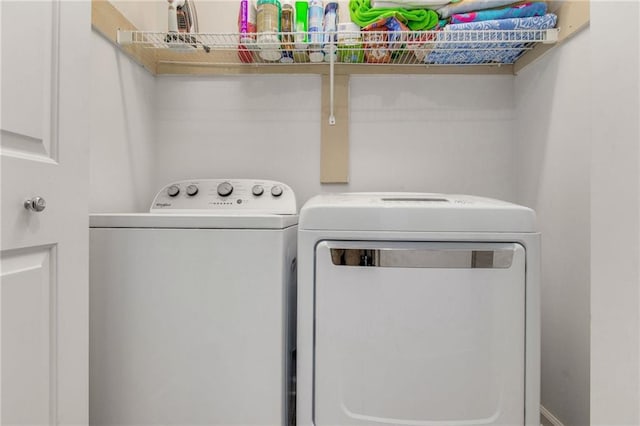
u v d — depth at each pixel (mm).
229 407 964
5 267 625
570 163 1269
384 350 919
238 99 1683
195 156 1685
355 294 923
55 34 734
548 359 1398
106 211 1274
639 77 620
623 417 653
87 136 833
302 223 938
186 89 1679
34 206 653
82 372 812
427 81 1670
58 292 740
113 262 979
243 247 968
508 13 1335
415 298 915
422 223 915
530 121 1527
